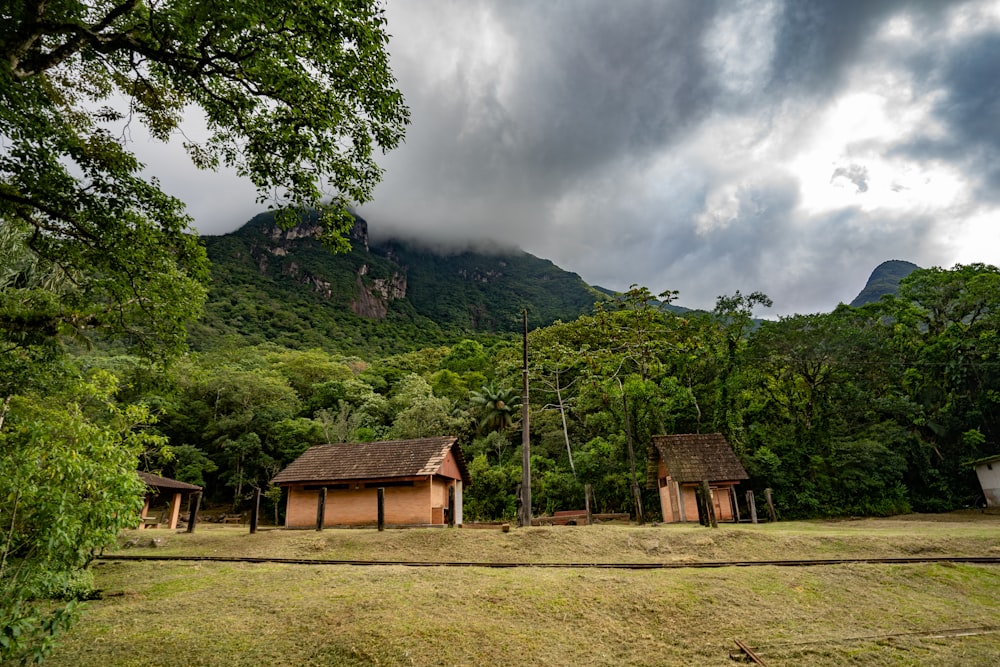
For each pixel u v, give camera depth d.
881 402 30.08
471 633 6.85
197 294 9.02
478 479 34.66
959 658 6.52
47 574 5.19
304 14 6.43
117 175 7.28
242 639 6.66
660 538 12.51
